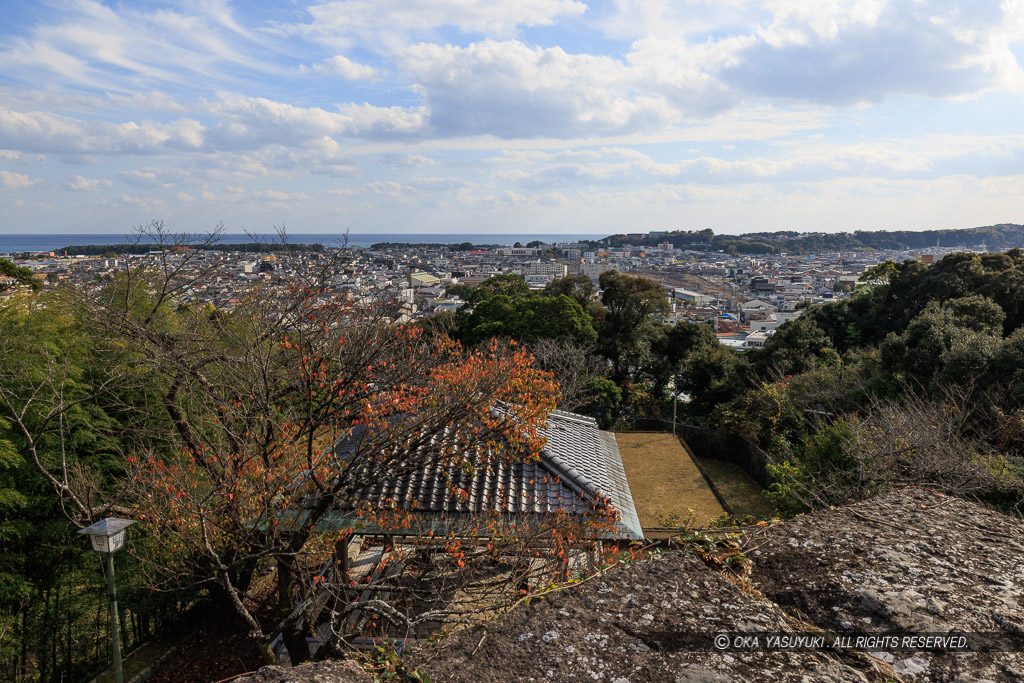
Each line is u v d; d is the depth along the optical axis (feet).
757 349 101.86
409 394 25.64
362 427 29.81
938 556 5.65
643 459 60.90
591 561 19.60
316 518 22.99
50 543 30.37
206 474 25.05
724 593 5.20
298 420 25.98
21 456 28.35
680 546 7.18
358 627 23.13
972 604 4.90
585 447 36.63
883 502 6.90
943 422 29.89
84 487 28.60
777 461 50.06
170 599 31.76
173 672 30.14
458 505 25.98
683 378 103.71
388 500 26.16
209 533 25.23
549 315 90.22
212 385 25.39
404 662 5.08
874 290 122.62
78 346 34.27
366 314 25.09
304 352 23.54
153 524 26.14
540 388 32.22
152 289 29.89
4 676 28.60
